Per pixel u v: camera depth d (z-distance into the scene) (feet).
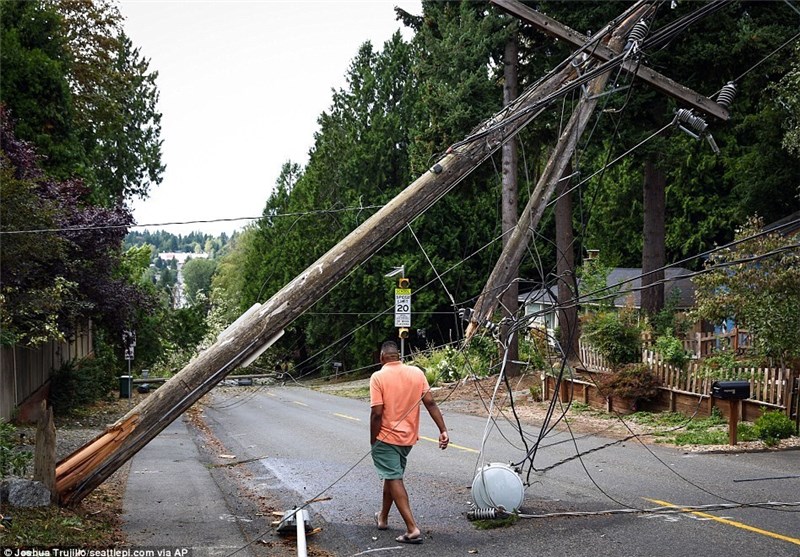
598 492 36.83
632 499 35.04
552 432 62.39
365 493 38.14
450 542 28.45
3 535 26.25
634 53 36.37
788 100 78.74
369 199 166.91
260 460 51.19
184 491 38.37
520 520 31.27
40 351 82.17
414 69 109.81
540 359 83.41
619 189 169.89
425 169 106.11
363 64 179.01
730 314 63.05
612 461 46.42
